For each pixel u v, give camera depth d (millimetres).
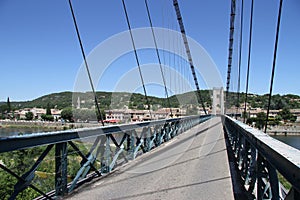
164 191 3775
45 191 3383
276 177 2084
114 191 3756
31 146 2824
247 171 3859
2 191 2826
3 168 2596
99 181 4328
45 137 3070
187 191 3781
